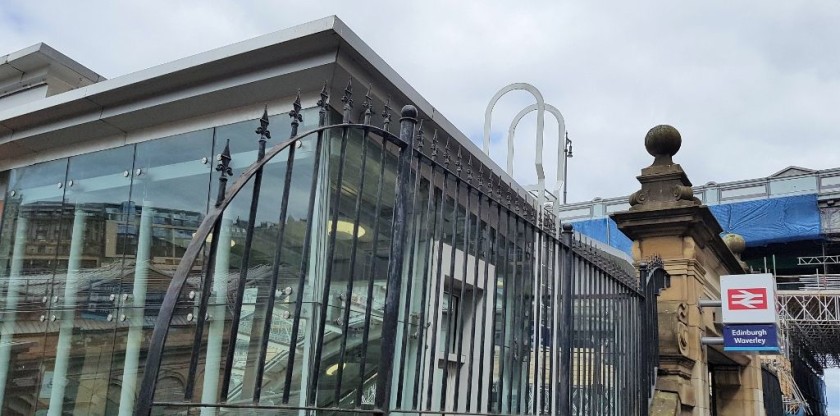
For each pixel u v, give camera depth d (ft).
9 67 28.14
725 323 26.30
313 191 10.09
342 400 17.93
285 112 19.51
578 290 17.43
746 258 116.78
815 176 107.65
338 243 18.37
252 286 18.72
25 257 24.54
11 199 25.64
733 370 36.24
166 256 20.85
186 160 21.29
